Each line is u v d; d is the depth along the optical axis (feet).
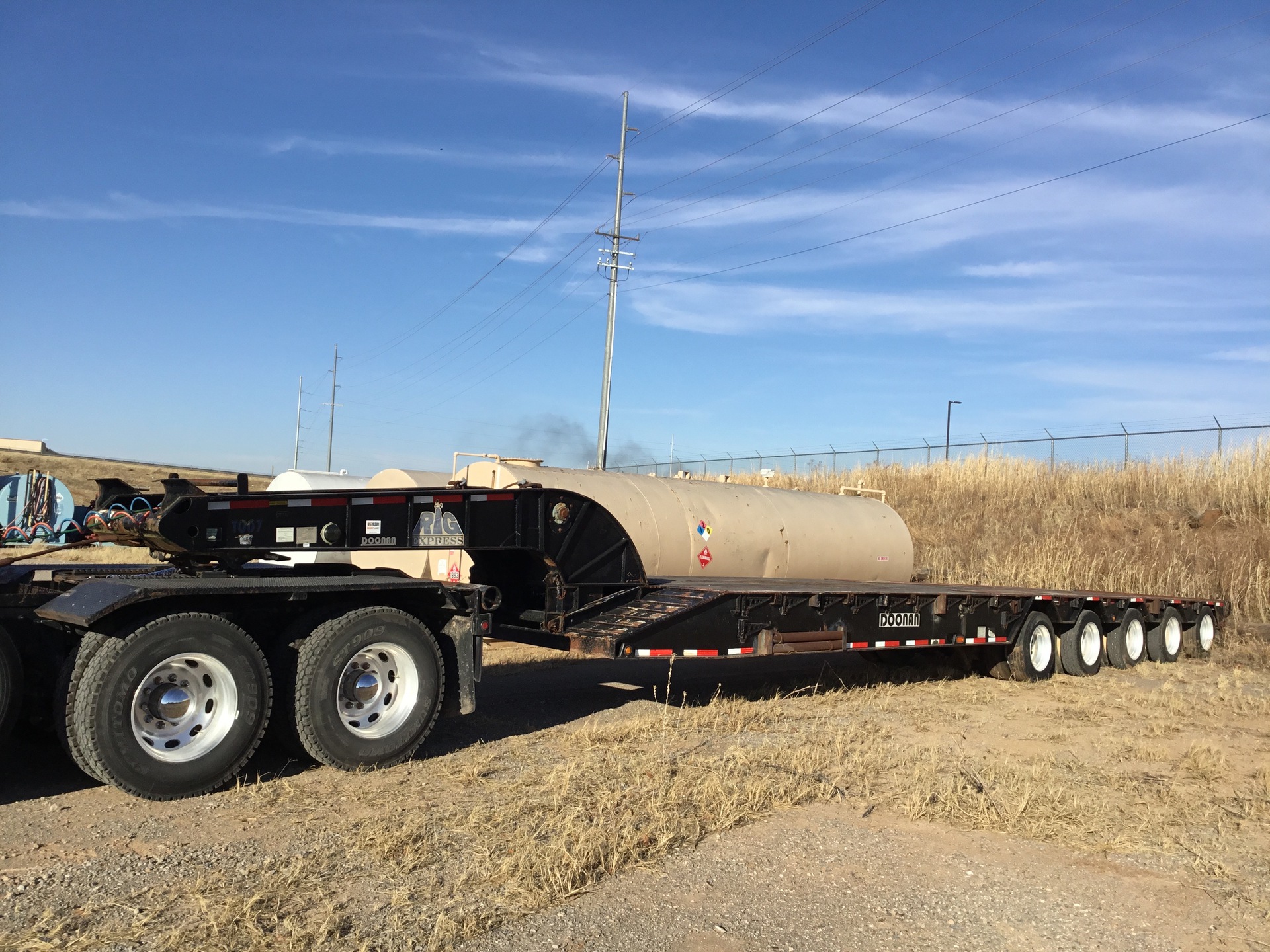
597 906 14.29
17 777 20.61
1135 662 46.34
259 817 17.97
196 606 20.02
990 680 40.60
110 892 14.11
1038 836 18.74
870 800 20.62
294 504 25.26
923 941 13.73
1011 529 80.84
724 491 46.52
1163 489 80.48
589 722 27.84
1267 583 59.26
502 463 41.42
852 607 33.32
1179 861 17.65
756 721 28.30
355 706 22.22
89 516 25.46
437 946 12.53
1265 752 26.96
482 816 17.93
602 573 30.12
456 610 24.45
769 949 13.20
